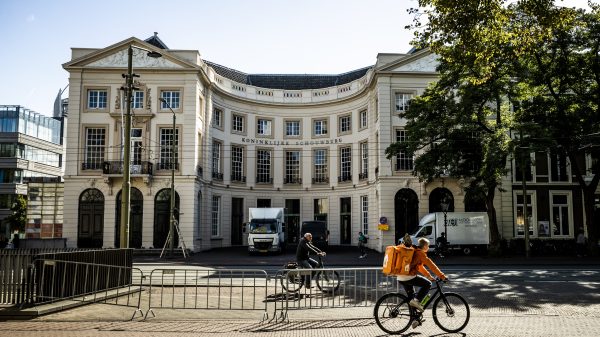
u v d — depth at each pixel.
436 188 34.06
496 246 29.17
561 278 17.73
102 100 34.47
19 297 10.39
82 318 9.91
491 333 8.74
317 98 42.97
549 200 35.19
